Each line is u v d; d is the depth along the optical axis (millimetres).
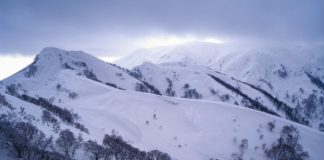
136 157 142375
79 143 124688
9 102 171000
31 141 111688
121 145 165000
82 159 119250
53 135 131375
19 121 129250
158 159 166875
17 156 97688
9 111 146250
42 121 155625
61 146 118875
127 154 139500
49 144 117000
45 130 135750
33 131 114188
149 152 174750
